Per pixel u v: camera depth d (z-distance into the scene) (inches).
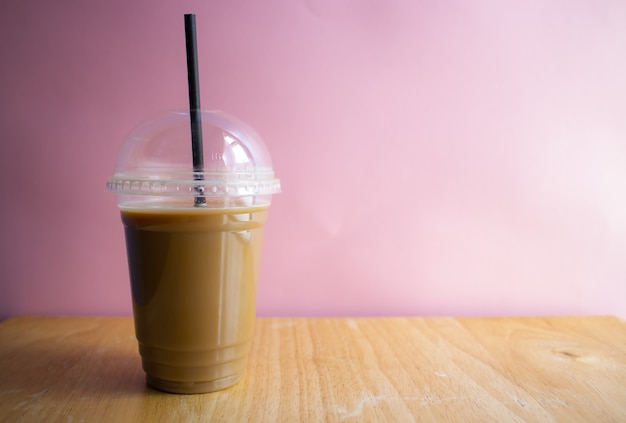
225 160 14.7
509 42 20.8
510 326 20.1
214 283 14.6
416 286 21.5
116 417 13.9
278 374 16.2
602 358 17.3
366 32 20.5
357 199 21.0
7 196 20.6
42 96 20.3
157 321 14.8
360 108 20.7
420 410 14.3
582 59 21.0
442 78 20.8
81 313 21.1
